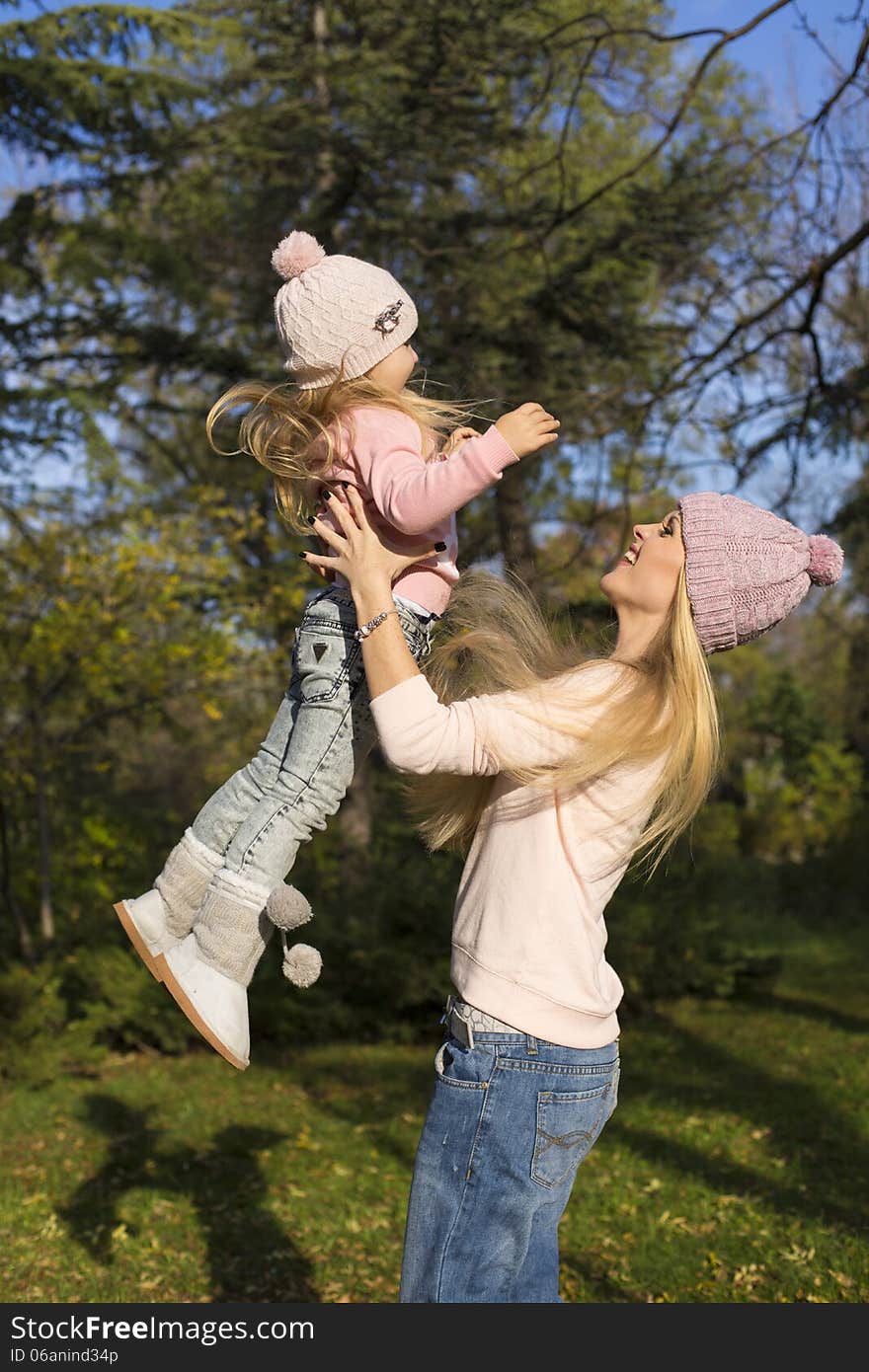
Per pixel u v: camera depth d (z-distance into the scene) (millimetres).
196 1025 2264
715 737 2359
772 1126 7164
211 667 11000
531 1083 2221
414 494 2174
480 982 2254
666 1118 7363
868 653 22484
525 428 2145
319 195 10258
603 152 13414
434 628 2570
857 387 8234
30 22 11133
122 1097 8180
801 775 25172
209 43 12047
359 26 9594
